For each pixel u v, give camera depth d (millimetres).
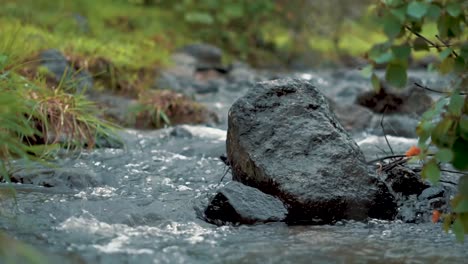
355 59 17391
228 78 14422
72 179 6090
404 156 6125
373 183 5469
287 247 4648
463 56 4211
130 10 16812
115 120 9453
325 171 5414
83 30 13523
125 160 7086
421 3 3824
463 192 3965
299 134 5605
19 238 4590
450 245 4789
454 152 3936
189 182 6406
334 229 5148
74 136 7355
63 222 4969
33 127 6391
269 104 5777
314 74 15938
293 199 5270
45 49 10234
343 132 5840
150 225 5125
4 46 8219
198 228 5074
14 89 6516
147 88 11164
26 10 13500
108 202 5523
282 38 18578
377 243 4805
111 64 11016
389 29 3945
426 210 5535
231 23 17922
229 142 5848
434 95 11406
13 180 6094
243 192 5348
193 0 17531
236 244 4684
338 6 19266
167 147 7887
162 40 15375
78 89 9906
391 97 10352
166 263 4234
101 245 4535
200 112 9992
